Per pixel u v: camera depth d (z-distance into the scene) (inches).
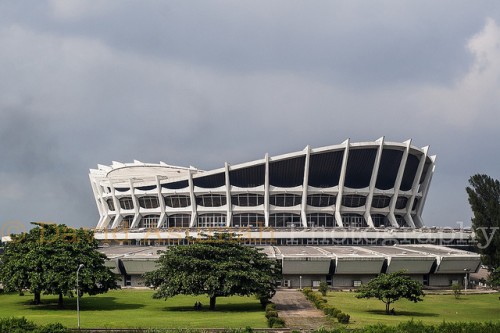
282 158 4525.1
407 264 3408.0
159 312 2418.8
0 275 2672.2
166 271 2513.5
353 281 3472.0
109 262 3351.4
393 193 4744.1
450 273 3484.3
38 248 2561.5
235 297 2989.7
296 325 2044.8
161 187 4877.0
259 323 2054.6
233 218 4690.0
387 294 2418.8
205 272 2461.9
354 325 2060.8
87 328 1905.8
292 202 4650.6
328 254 3437.5
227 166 4591.5
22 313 2390.5
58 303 2719.0
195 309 2518.5
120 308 2566.4
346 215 4712.1
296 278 3469.5
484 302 2903.5
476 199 2812.5
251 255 2588.6
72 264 2524.6
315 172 4611.2
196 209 4712.1
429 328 1710.1
